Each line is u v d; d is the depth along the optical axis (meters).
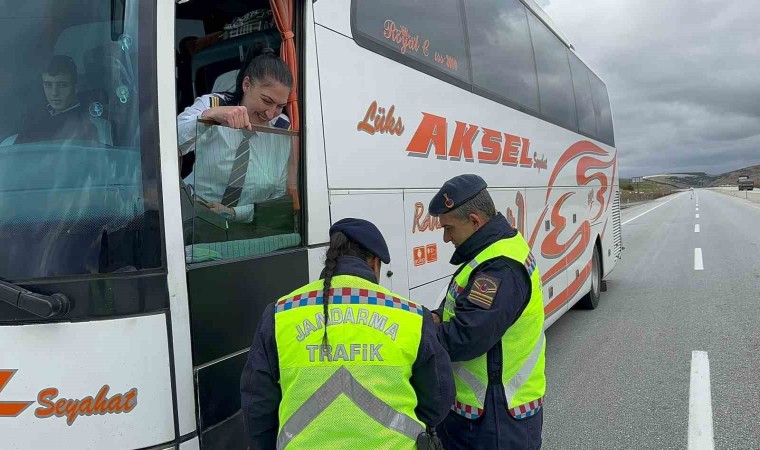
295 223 2.41
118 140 1.78
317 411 1.57
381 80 3.06
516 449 2.29
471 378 2.33
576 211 7.52
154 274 1.75
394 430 1.58
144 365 1.72
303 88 2.44
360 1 2.91
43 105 1.82
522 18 5.66
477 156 4.36
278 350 1.64
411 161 3.38
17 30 1.84
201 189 1.98
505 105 5.01
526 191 5.52
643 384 5.30
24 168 1.77
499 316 2.17
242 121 2.12
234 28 2.93
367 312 1.64
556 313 6.49
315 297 1.69
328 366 1.59
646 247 17.66
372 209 2.94
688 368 5.65
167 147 1.81
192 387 1.84
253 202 2.20
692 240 18.84
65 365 1.68
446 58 3.90
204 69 3.11
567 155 7.07
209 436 1.90
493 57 4.80
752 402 4.69
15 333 1.70
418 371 1.71
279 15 2.36
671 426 4.35
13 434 1.69
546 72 6.33
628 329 7.41
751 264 12.42
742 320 7.44
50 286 1.69
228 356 1.99
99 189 1.76
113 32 1.81
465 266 2.38
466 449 2.36
